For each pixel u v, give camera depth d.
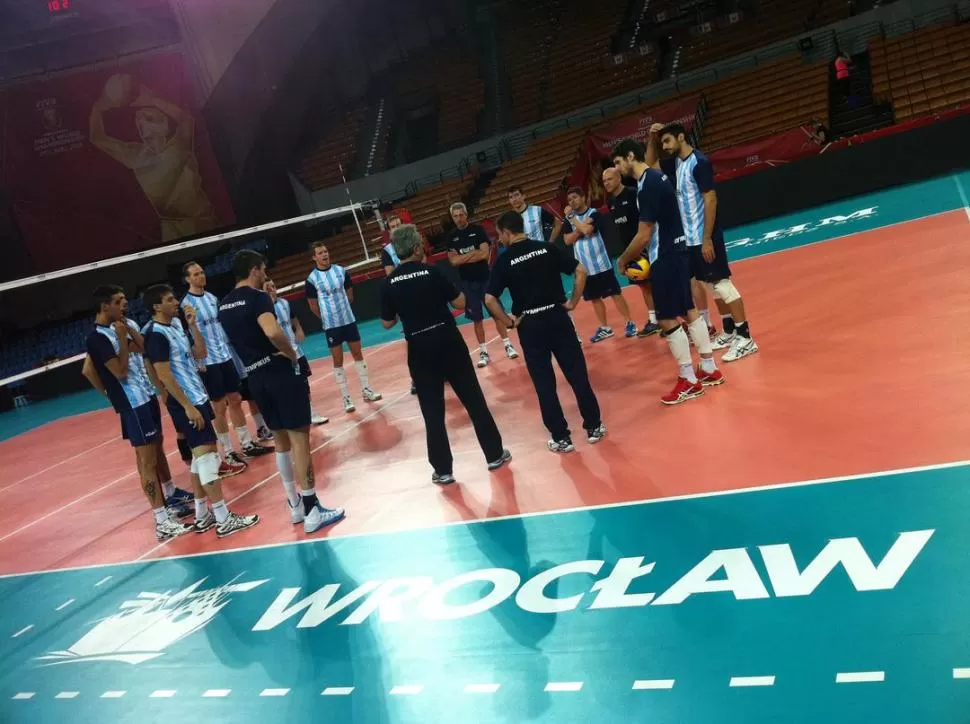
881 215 11.72
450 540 4.58
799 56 19.61
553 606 3.55
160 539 6.11
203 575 5.11
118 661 4.23
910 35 18.31
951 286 6.89
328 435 7.82
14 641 4.90
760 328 7.23
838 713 2.46
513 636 3.40
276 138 24.33
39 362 20.31
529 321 5.39
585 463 5.23
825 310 7.27
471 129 23.31
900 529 3.36
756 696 2.63
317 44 25.11
